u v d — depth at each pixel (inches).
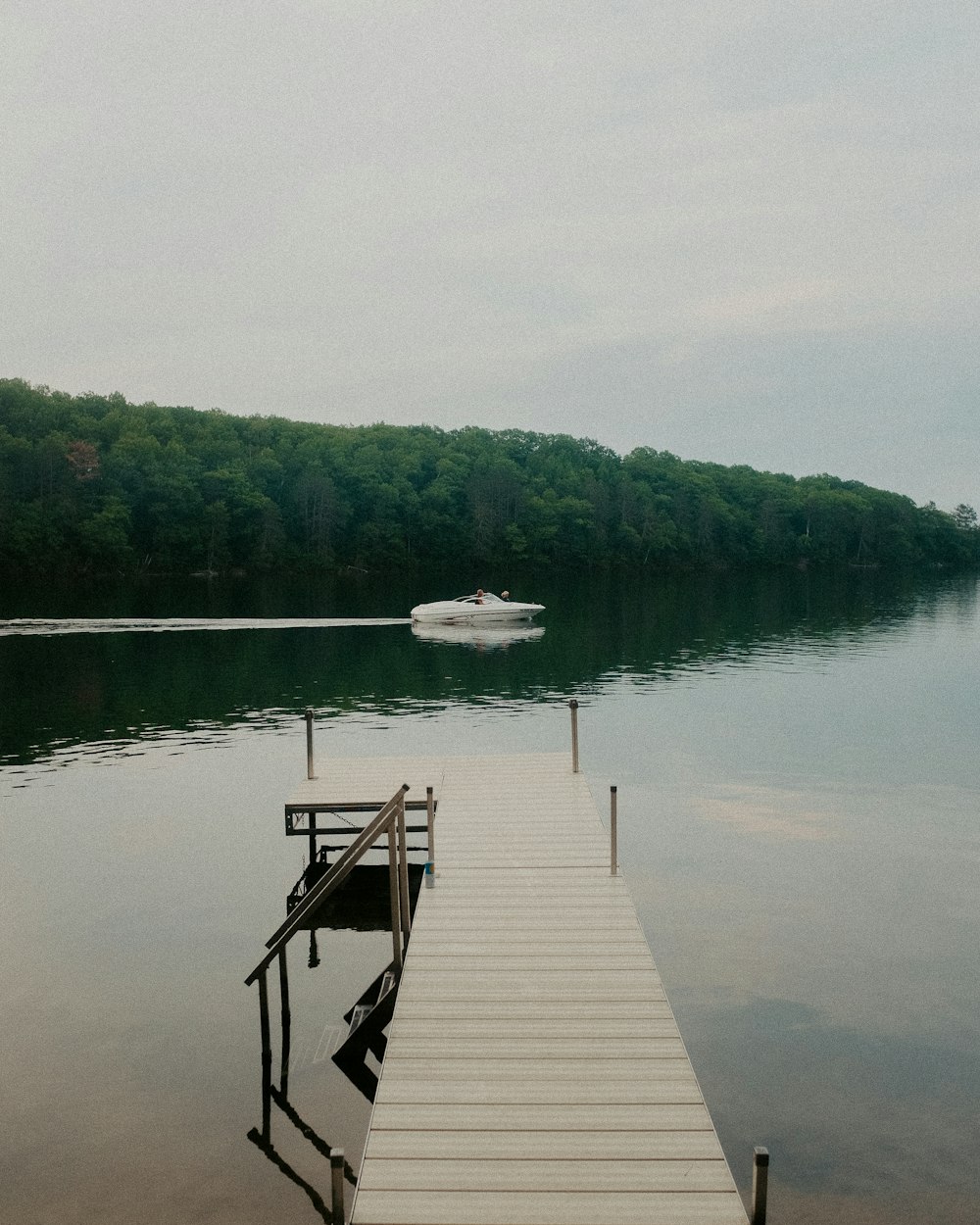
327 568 3612.2
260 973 341.1
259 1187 264.7
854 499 4909.0
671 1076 254.2
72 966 402.0
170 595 2586.1
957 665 1294.3
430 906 372.8
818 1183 264.7
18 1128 289.4
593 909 367.6
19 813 617.3
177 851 550.0
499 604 1937.7
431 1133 230.7
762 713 955.3
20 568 2955.2
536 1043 271.6
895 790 673.6
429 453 4411.9
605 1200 207.5
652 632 1739.7
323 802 513.3
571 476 4458.7
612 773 723.4
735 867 518.6
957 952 413.1
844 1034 344.8
